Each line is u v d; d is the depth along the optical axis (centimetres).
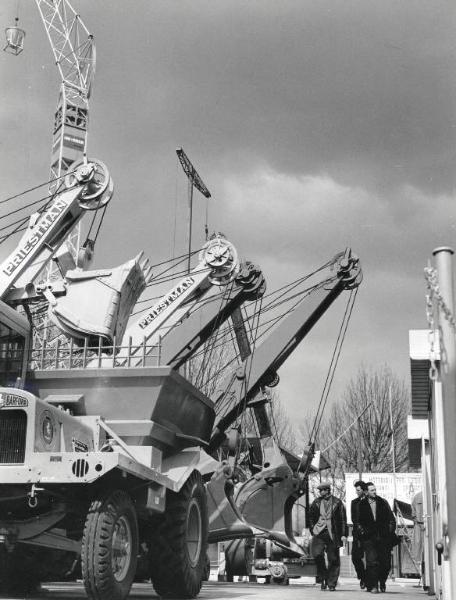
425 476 1609
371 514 1329
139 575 1061
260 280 1781
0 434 832
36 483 809
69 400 988
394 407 4459
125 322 1251
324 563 1372
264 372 1797
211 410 1184
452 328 496
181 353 1734
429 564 1311
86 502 861
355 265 1809
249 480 1764
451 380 502
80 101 4384
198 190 2544
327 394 1803
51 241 1302
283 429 4238
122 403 996
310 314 1802
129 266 1227
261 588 1377
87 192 1323
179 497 1004
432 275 494
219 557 2162
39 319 1268
